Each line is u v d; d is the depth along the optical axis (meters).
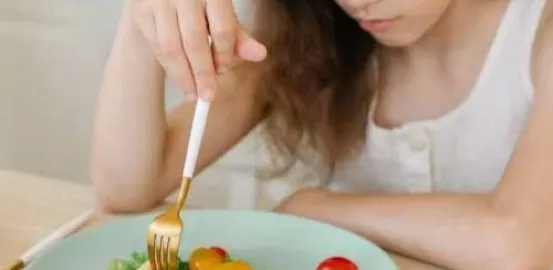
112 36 1.43
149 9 0.91
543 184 0.94
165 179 1.10
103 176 1.07
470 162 1.14
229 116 1.15
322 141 1.19
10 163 1.58
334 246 0.92
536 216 0.93
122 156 1.07
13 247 0.97
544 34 1.04
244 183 1.43
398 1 0.99
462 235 0.94
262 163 1.39
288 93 1.17
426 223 0.95
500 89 1.10
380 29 1.01
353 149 1.18
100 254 0.92
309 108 1.17
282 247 0.93
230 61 0.90
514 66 1.09
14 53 1.49
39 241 0.97
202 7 0.89
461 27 1.11
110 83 1.08
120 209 1.08
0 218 1.02
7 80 1.51
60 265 0.90
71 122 1.51
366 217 0.98
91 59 1.45
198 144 0.87
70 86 1.49
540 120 0.97
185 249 0.93
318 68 1.16
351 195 1.01
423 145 1.14
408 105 1.15
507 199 0.94
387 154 1.16
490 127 1.12
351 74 1.17
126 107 1.07
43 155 1.56
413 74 1.15
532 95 1.08
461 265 0.94
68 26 1.45
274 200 1.41
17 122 1.54
